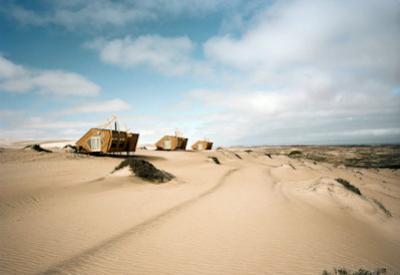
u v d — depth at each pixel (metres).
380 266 5.70
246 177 21.31
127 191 12.99
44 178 15.63
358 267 5.43
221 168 28.19
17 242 6.21
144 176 16.20
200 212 9.24
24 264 5.09
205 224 7.82
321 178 15.06
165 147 53.81
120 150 31.16
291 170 29.19
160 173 17.64
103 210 9.29
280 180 20.78
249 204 10.70
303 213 9.62
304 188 14.22
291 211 9.79
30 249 5.81
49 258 5.37
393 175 41.53
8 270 4.83
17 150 27.48
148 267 5.02
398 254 6.90
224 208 9.91
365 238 7.87
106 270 4.88
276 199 11.95
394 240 8.35
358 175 35.34
